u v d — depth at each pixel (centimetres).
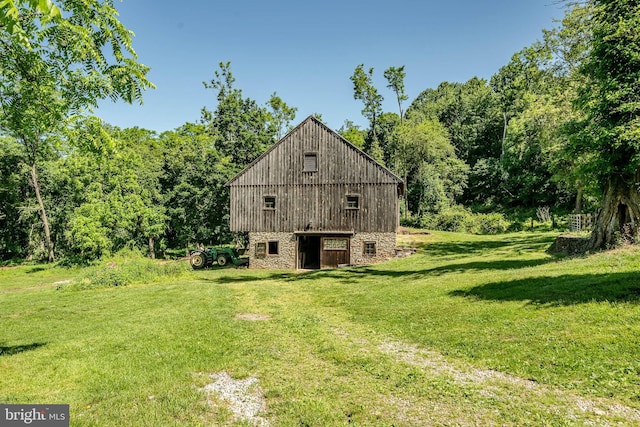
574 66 2375
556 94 2645
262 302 1431
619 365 600
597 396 538
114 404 590
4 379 702
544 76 2577
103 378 700
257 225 2753
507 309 938
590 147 1416
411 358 757
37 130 785
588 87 1517
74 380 696
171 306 1414
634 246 1379
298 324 1067
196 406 579
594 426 470
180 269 2386
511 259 1927
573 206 4641
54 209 4034
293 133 2742
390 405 566
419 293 1288
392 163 5825
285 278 2166
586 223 2766
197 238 3775
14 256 4359
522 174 4997
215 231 3675
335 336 935
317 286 1761
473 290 1190
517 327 818
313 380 672
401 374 674
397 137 5541
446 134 6444
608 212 1560
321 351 825
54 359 812
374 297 1348
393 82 6388
